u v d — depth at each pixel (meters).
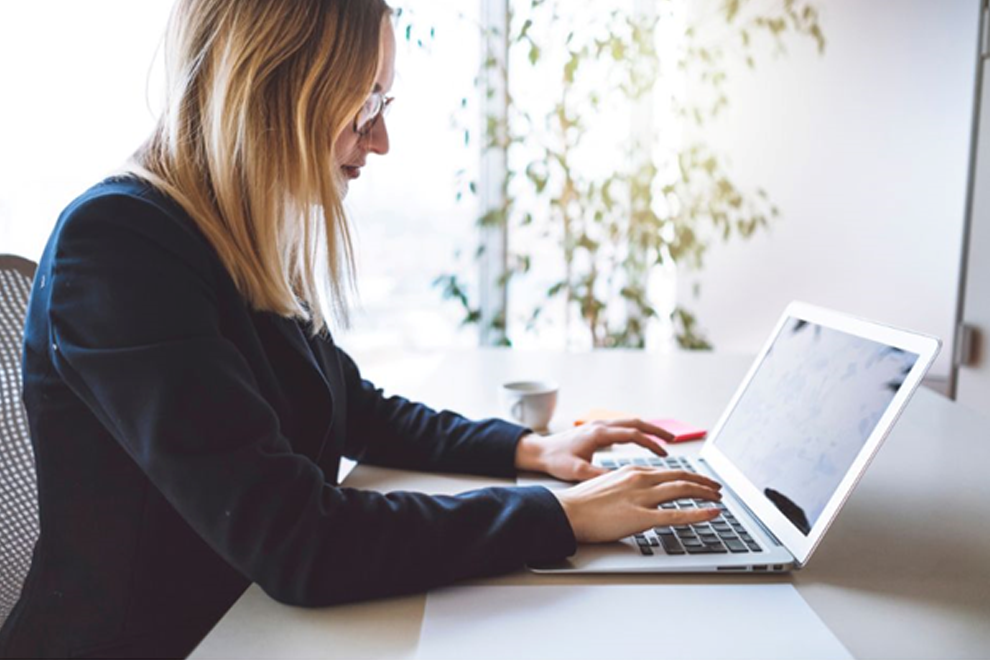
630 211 2.88
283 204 0.84
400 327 3.10
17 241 2.56
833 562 0.76
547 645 0.61
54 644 0.79
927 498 0.92
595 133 2.83
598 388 1.50
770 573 0.73
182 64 0.82
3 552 0.89
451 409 1.33
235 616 0.67
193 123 0.82
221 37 0.79
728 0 2.81
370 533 0.70
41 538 0.79
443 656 0.60
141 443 0.67
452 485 1.00
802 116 2.87
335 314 0.99
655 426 1.13
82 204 0.75
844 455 0.75
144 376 0.67
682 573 0.73
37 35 2.48
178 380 0.67
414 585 0.69
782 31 2.83
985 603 0.67
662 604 0.67
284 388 0.90
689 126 2.88
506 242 3.01
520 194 2.91
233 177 0.81
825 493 0.75
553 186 2.87
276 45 0.79
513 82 2.84
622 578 0.73
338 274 0.91
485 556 0.72
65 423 0.77
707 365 1.72
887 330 0.79
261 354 0.84
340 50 0.81
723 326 3.02
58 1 2.47
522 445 1.05
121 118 2.53
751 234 2.91
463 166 2.93
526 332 3.02
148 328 0.69
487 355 1.84
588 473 0.98
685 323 2.95
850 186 2.89
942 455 1.08
